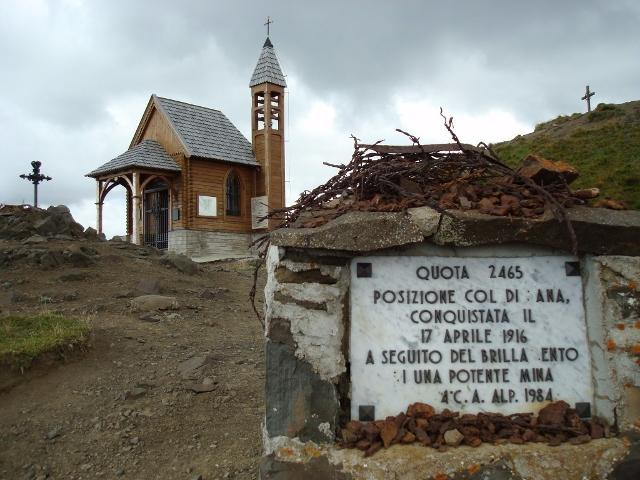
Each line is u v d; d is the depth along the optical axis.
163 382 6.44
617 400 3.73
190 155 25.03
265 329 3.93
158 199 27.53
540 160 4.25
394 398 3.81
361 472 3.51
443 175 4.45
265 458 3.69
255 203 27.03
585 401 3.82
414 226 3.77
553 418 3.73
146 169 24.94
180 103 27.48
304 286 3.85
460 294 3.87
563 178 4.16
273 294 3.85
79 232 14.37
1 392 5.92
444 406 3.81
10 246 12.20
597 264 3.83
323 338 3.81
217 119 28.05
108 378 6.43
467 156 4.25
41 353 6.40
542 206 3.91
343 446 3.68
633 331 3.76
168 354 7.32
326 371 3.79
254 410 5.96
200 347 7.76
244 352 7.71
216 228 26.08
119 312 9.13
